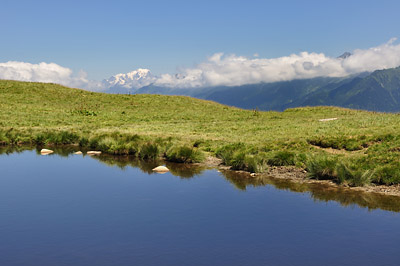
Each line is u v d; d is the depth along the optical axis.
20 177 19.03
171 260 8.68
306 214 12.39
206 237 10.13
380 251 9.17
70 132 38.44
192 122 57.28
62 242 9.80
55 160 25.59
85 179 18.56
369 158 20.03
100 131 41.41
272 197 14.87
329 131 33.69
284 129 39.91
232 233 10.47
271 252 9.12
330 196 15.09
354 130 32.12
